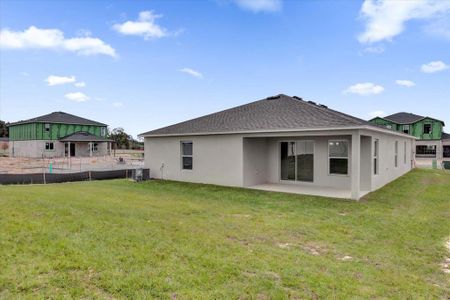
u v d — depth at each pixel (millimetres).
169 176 15055
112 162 34125
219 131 12820
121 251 4469
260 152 13398
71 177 15133
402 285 3859
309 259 4621
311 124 10703
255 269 4094
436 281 4102
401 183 13953
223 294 3377
